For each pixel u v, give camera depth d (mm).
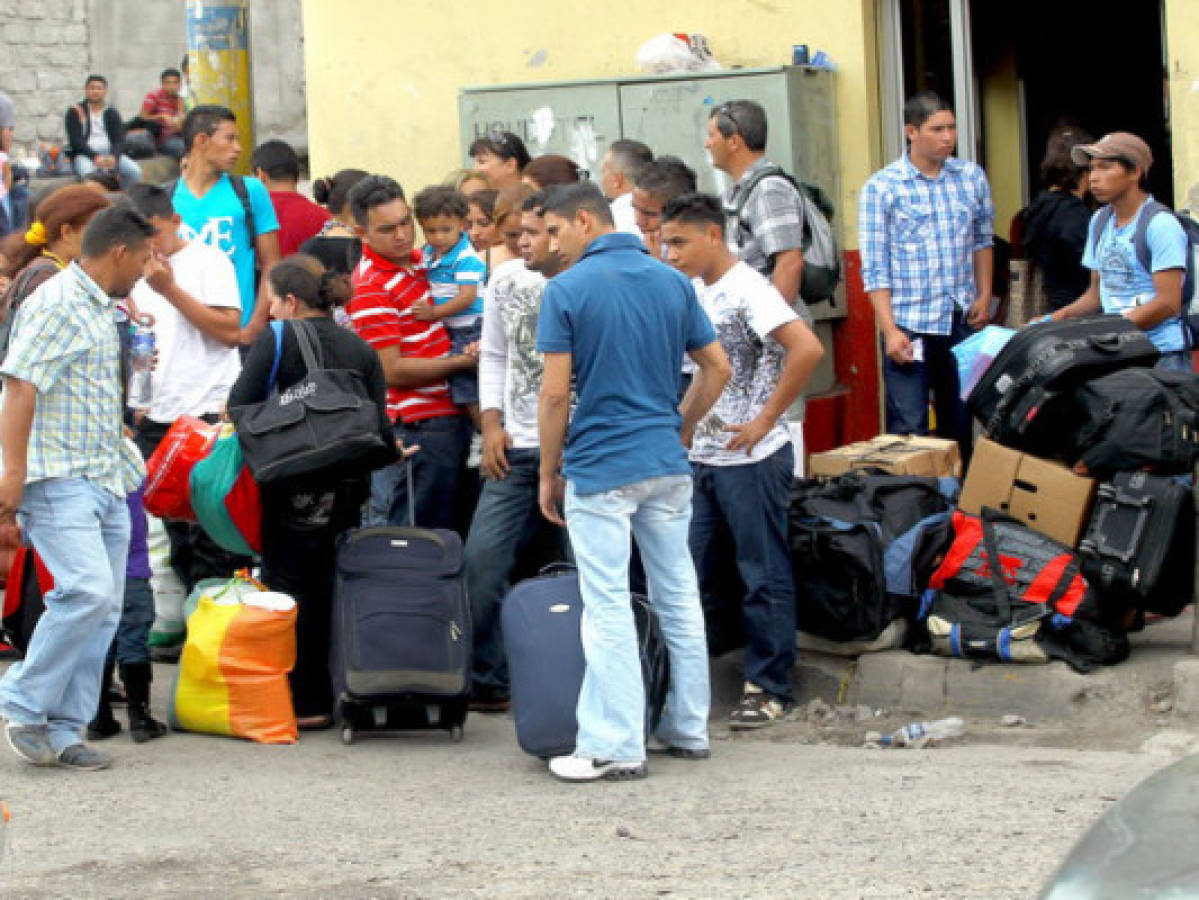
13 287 9547
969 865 7395
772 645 10586
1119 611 10469
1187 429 10227
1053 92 16234
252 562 11836
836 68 13938
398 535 10398
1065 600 10297
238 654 10273
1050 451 10750
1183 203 12648
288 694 10375
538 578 9562
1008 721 10211
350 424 9836
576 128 14492
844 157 13969
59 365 9000
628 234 9164
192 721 10414
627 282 9000
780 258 11438
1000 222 15531
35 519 9227
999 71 15375
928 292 12758
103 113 29734
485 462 10766
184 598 12266
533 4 15000
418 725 10203
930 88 14484
